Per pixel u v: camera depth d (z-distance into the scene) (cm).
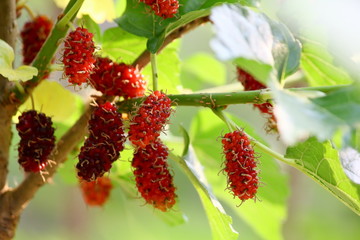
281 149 98
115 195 69
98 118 48
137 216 71
